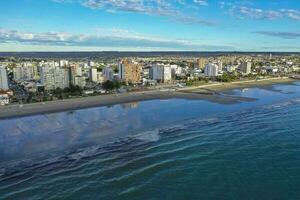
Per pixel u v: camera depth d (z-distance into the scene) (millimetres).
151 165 60938
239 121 99438
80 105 139500
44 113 121938
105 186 52094
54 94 173125
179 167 59188
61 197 48938
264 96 168875
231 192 48156
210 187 50000
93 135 87125
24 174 59250
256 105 136125
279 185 49969
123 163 62906
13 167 63250
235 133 83250
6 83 185500
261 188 49094
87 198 48188
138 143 77375
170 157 65312
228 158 63062
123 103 146125
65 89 180125
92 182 54000
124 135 86000
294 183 50500
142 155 67625
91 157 67750
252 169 56750
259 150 67562
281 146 70000
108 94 174625
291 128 87500
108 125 99688
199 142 75812
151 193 48844
